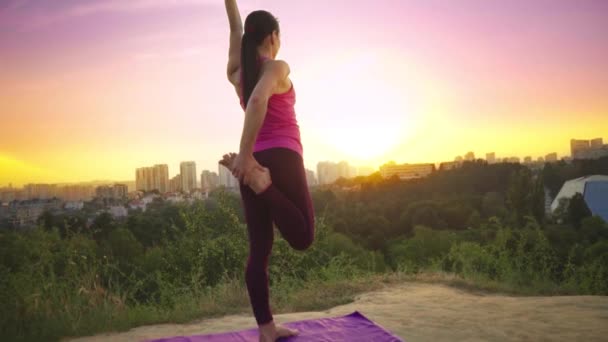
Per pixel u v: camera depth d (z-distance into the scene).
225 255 7.52
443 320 3.69
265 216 2.53
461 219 52.22
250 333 3.07
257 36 2.52
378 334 2.86
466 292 5.39
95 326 3.94
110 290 4.88
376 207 57.78
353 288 5.40
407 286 5.56
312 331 2.93
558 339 3.08
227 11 2.89
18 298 4.34
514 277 6.24
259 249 2.55
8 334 3.86
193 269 7.37
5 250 5.32
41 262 5.15
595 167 67.31
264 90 2.26
